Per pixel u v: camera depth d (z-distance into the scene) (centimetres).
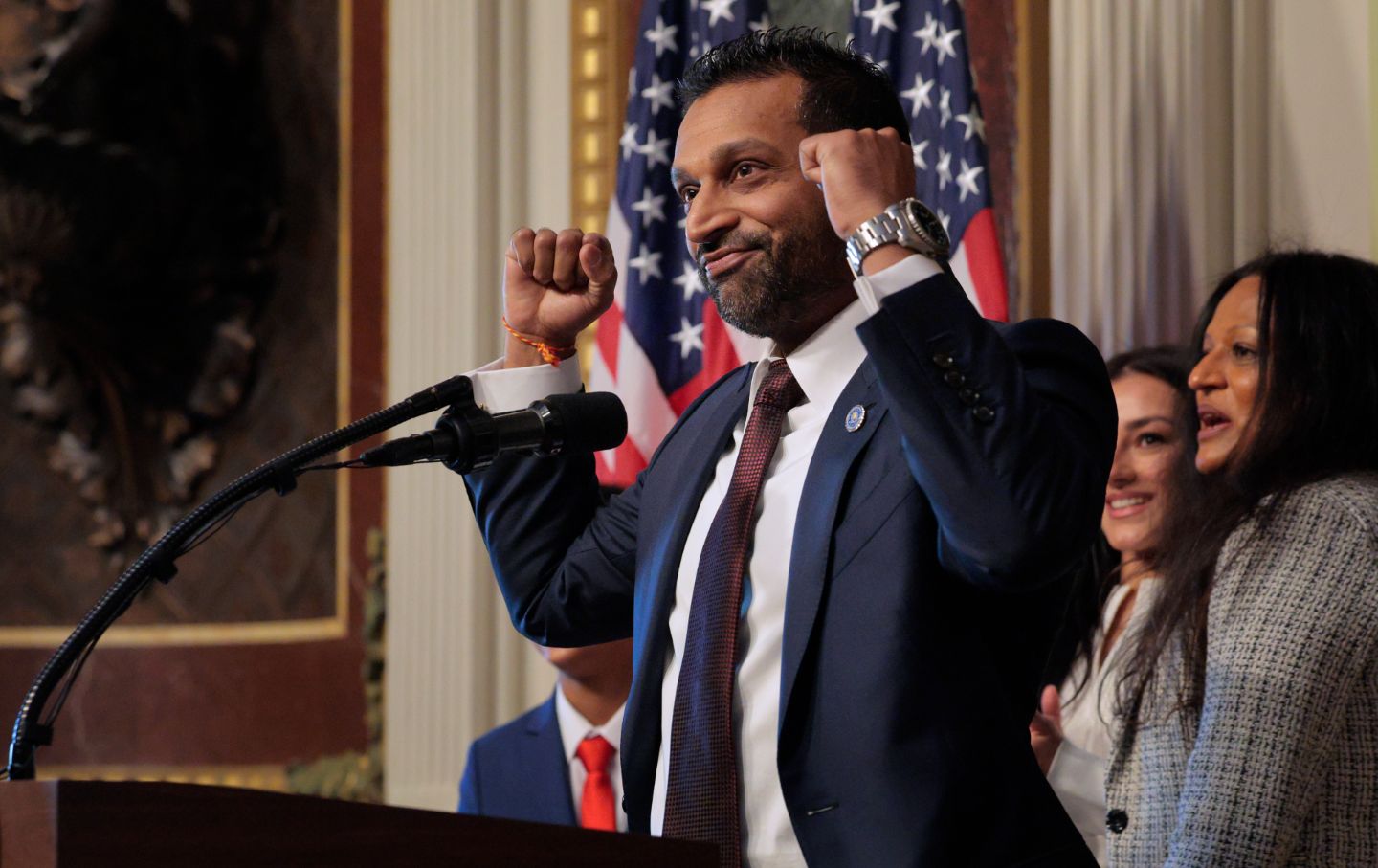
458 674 1641
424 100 1745
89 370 1877
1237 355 841
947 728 518
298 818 409
